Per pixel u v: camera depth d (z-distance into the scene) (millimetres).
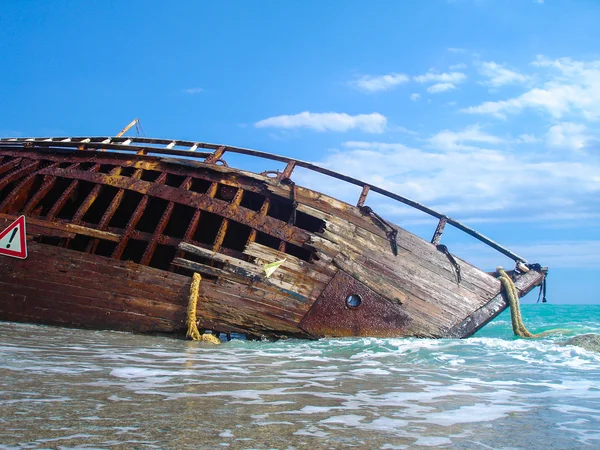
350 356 8094
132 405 3941
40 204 14477
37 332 8852
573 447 3283
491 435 3539
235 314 9891
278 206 13141
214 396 4520
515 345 9242
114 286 9977
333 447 3072
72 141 14336
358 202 11867
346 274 10539
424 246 11242
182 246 10469
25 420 3322
